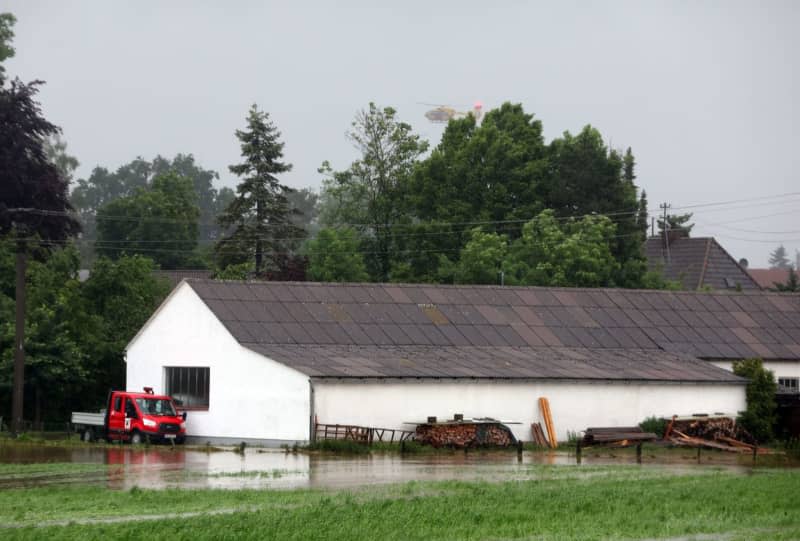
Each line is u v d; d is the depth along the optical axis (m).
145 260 153.25
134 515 53.31
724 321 132.88
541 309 127.50
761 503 59.16
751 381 117.75
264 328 109.75
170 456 91.38
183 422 107.81
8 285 146.75
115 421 107.94
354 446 95.19
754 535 48.91
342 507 54.81
